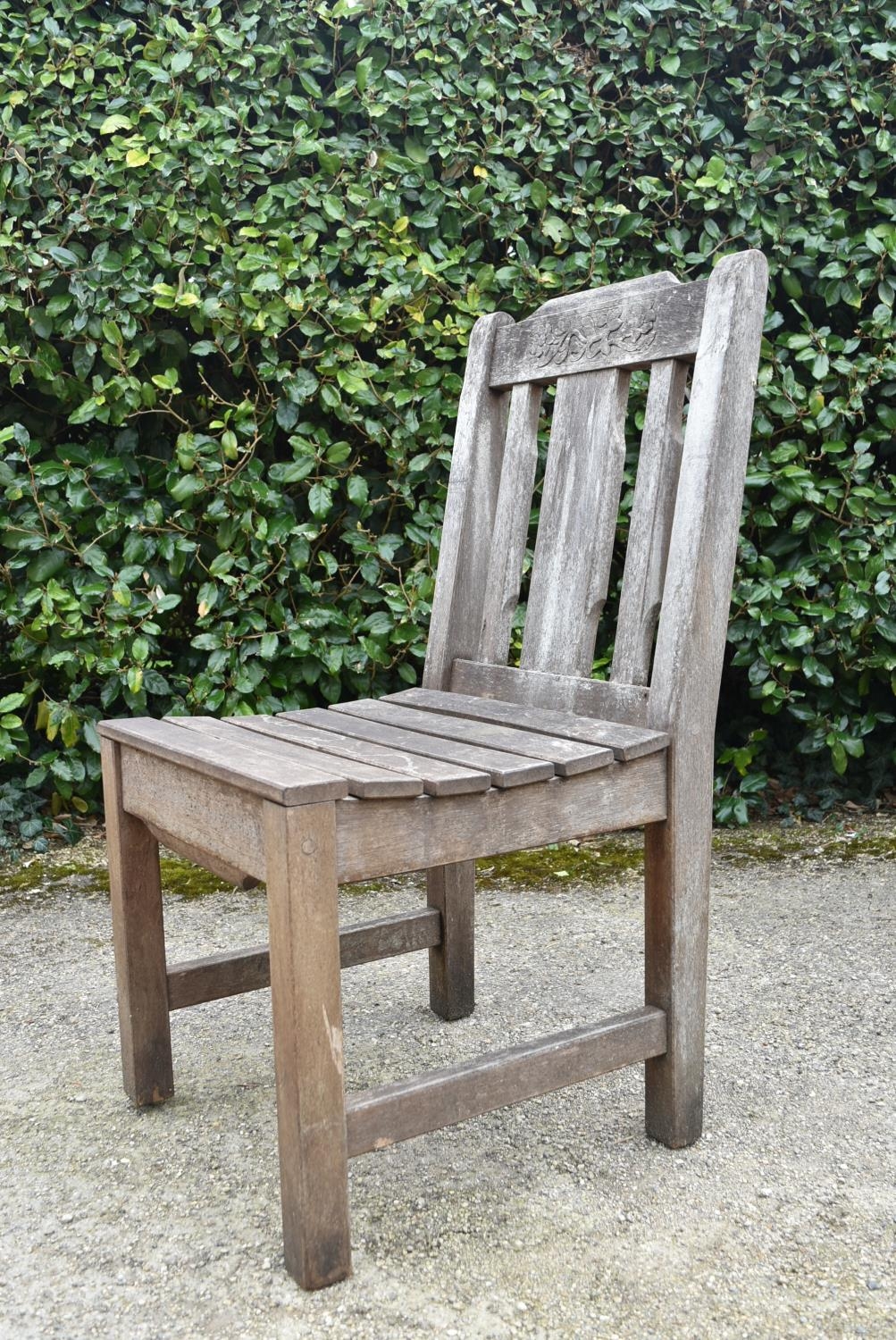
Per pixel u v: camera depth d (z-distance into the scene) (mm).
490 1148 1486
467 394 1848
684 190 2783
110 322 2535
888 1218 1316
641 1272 1224
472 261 2713
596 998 1928
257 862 1213
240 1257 1257
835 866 2576
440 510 2770
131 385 2586
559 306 1719
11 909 2375
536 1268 1234
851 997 1906
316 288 2605
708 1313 1158
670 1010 1445
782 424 2836
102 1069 1699
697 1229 1299
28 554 2658
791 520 2879
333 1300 1187
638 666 1511
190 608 2898
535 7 2689
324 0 2650
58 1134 1517
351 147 2662
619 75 2789
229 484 2641
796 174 2746
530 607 1699
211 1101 1601
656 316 1546
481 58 2689
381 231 2664
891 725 3088
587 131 2744
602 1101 1610
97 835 2799
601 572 1610
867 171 2783
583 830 1354
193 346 2615
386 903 2406
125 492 2721
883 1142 1478
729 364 1412
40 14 2557
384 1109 1233
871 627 2828
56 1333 1142
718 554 1425
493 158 2727
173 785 1385
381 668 2852
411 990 1999
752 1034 1782
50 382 2656
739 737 3072
